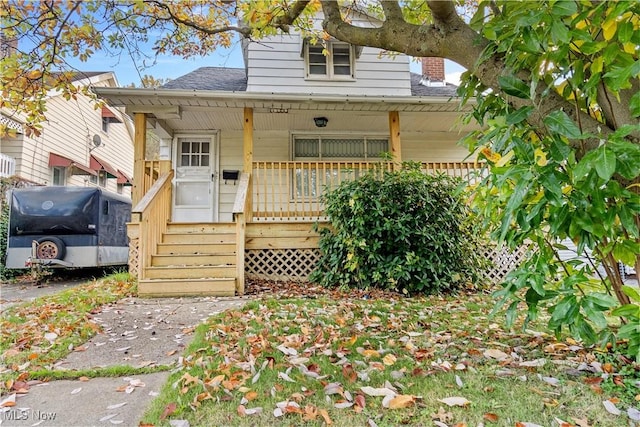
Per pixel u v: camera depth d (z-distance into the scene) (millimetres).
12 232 6824
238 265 4949
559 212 1533
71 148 11492
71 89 4402
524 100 1723
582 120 1612
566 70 1569
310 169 6078
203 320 3525
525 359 2389
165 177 5898
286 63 7707
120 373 2346
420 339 2842
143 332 3193
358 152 7812
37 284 6723
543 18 1407
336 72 7883
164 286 4727
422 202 5055
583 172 1253
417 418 1722
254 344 2682
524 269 1762
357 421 1712
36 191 7012
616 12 1271
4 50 4066
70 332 3113
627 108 1513
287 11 4207
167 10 4301
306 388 2012
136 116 5965
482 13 1932
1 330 3170
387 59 7980
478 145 1845
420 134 8000
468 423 1675
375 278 4898
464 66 2154
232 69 9812
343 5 6434
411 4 4129
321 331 2994
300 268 5828
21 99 4176
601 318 1443
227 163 7625
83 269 8195
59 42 4125
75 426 1750
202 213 7480
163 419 1748
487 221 2090
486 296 4742
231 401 1896
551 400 1857
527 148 1489
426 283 4824
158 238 5535
